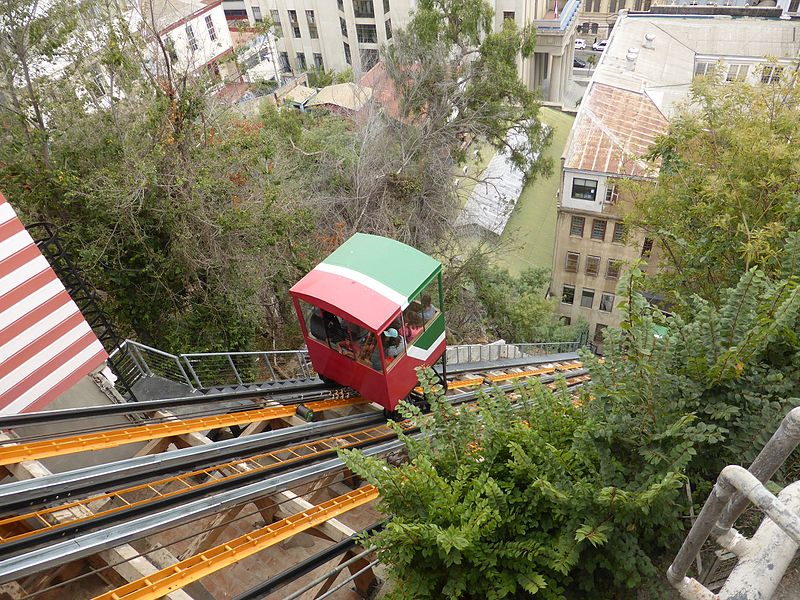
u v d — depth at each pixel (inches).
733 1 2418.8
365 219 1005.2
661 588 203.8
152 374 523.5
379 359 403.5
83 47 640.4
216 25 1529.3
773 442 135.3
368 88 1376.7
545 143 1176.2
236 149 697.0
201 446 341.7
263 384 498.3
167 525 271.7
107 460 392.5
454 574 221.1
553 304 1169.4
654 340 242.4
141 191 586.9
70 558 241.3
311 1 2022.6
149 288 649.0
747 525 218.7
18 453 301.1
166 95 650.2
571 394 300.7
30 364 367.6
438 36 1130.7
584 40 2960.1
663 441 223.9
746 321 244.4
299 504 322.7
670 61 1565.0
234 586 318.3
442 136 1148.5
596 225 1235.9
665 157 644.7
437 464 258.7
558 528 227.8
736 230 500.4
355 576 265.9
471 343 1018.7
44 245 495.8
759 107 565.3
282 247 754.2
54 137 613.0
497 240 1245.7
